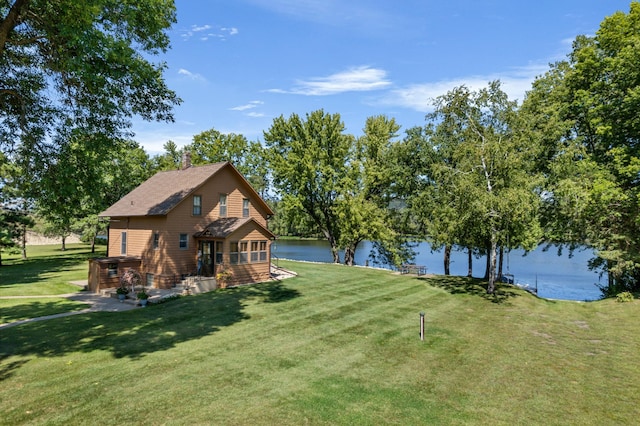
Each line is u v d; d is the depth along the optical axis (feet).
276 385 31.30
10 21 37.47
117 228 88.33
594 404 29.17
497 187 66.13
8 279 87.10
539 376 34.45
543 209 79.71
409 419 26.35
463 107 71.92
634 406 28.91
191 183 82.69
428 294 72.90
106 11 42.09
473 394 30.58
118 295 65.62
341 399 29.07
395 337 45.50
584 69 74.69
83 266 109.70
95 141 44.83
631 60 63.57
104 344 40.91
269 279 85.71
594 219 73.67
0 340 41.86
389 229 112.27
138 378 32.07
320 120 120.26
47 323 49.24
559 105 77.82
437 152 93.61
